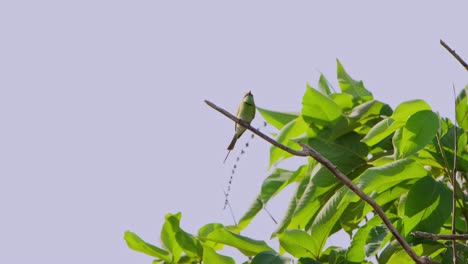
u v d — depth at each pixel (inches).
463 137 465.4
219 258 494.9
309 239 472.7
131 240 508.4
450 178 462.6
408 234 436.8
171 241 506.0
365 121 518.9
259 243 489.7
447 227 478.3
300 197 510.6
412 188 435.5
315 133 518.9
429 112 430.0
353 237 455.8
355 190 348.5
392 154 510.6
